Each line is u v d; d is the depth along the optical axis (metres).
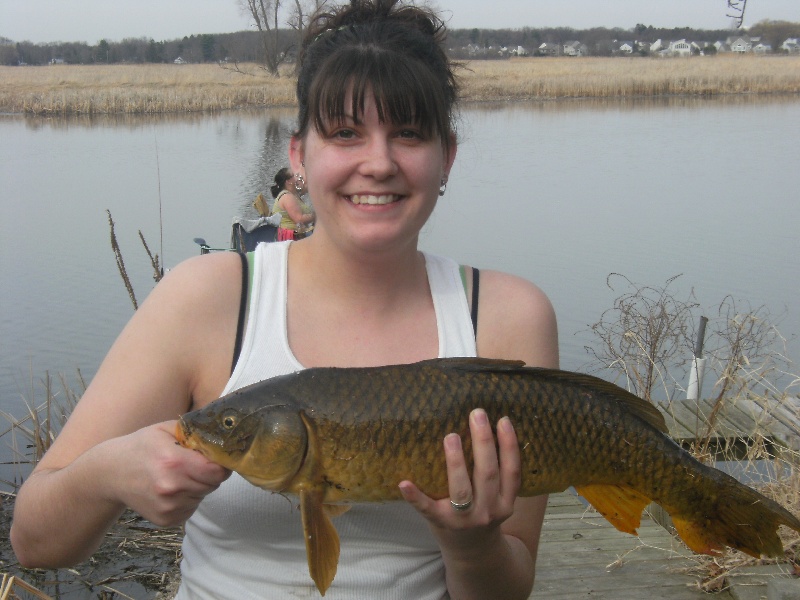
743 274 11.90
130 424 2.26
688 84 50.38
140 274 12.22
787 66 62.03
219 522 2.29
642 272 11.99
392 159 2.27
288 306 2.39
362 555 2.29
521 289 2.57
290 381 2.10
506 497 2.10
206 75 60.59
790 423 6.94
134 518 6.40
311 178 2.37
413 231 2.35
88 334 9.69
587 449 2.23
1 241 14.16
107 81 54.84
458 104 2.72
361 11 2.42
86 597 5.52
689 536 2.37
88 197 18.42
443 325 2.44
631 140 28.28
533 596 4.82
